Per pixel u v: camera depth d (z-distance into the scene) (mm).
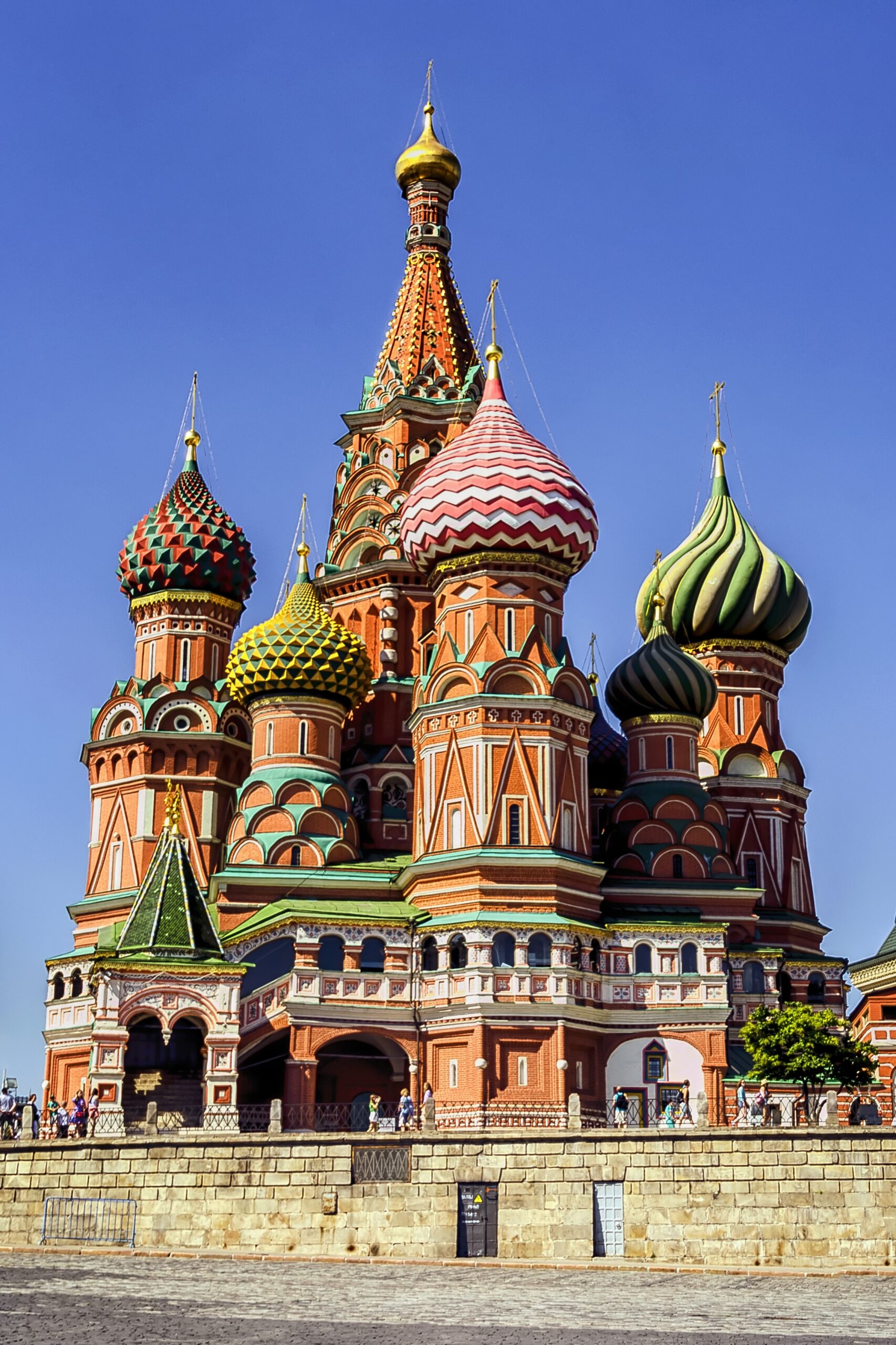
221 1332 38094
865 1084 78000
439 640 85562
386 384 99688
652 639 89688
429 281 101688
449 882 81000
